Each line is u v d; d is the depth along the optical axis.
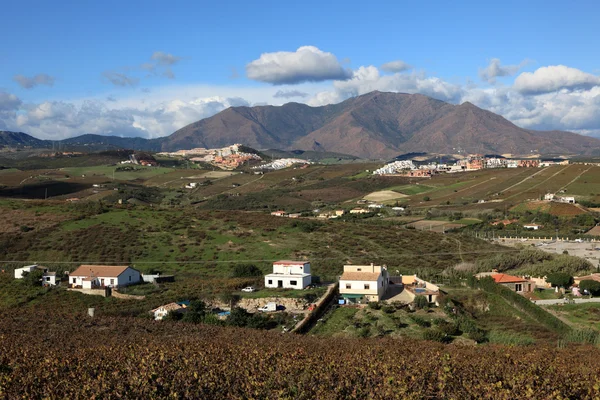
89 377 37.09
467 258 114.88
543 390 36.44
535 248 125.38
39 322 62.94
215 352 45.31
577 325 65.56
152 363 40.06
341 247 116.81
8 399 34.25
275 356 44.50
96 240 111.44
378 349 48.84
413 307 75.31
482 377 38.78
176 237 116.62
